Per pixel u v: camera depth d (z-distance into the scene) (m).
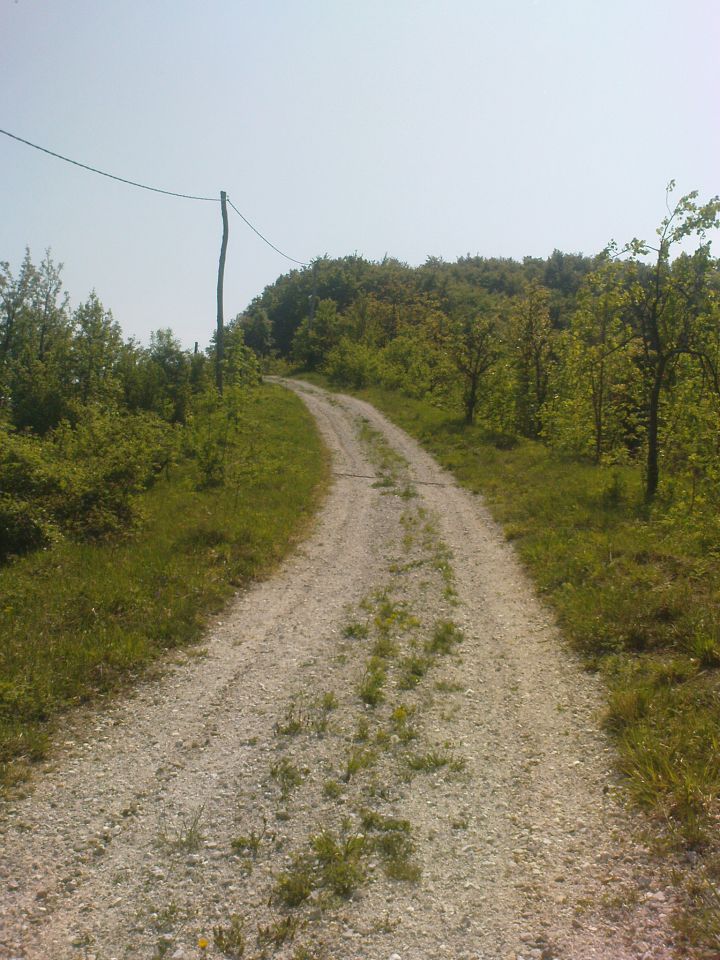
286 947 3.46
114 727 5.89
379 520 14.25
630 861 3.95
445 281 82.50
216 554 10.81
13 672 6.40
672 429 14.98
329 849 4.19
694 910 3.44
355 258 96.69
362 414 31.55
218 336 24.03
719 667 6.07
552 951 3.35
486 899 3.77
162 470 17.02
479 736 5.69
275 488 16.41
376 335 53.59
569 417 19.39
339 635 8.05
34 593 8.50
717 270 12.94
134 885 3.94
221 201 23.81
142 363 27.14
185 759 5.37
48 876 4.01
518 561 10.95
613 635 7.15
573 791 4.79
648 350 14.10
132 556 10.38
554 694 6.36
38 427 23.25
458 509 15.16
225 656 7.45
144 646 7.38
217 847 4.28
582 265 90.81
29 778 5.05
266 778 5.09
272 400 33.81
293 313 83.25
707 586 7.88
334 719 6.00
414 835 4.37
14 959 3.37
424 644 7.72
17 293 27.72
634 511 12.37
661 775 4.57
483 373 26.67
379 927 3.58
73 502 11.78
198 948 3.46
